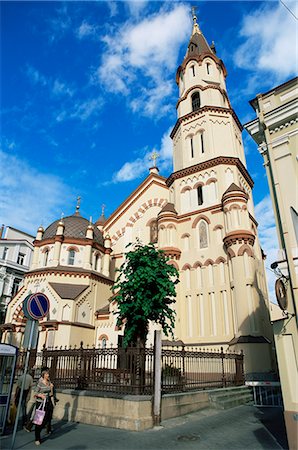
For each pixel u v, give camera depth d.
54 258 31.80
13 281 42.25
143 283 16.45
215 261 25.64
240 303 22.50
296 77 13.05
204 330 24.36
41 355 17.11
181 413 13.11
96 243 34.00
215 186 28.19
